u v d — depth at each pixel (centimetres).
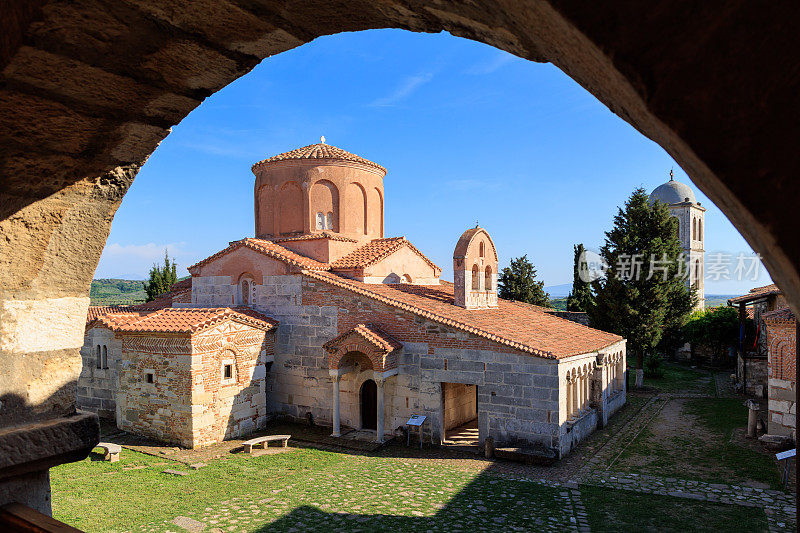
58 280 335
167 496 1259
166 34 224
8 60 217
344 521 1116
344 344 1808
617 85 138
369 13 220
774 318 1711
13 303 316
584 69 156
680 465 1545
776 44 110
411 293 2162
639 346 2889
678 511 1193
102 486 1321
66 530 271
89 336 2152
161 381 1752
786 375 1688
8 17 209
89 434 344
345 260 2317
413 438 1811
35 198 295
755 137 116
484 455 1644
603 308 3048
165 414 1741
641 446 1748
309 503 1222
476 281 2205
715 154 119
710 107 117
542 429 1597
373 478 1416
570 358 1720
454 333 1739
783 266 121
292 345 2062
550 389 1588
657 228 3039
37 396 330
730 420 2073
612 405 2227
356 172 2538
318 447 1730
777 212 116
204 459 1574
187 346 1689
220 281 2284
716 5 111
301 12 218
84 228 329
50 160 280
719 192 130
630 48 120
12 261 308
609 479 1425
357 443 1752
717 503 1241
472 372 1709
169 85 260
